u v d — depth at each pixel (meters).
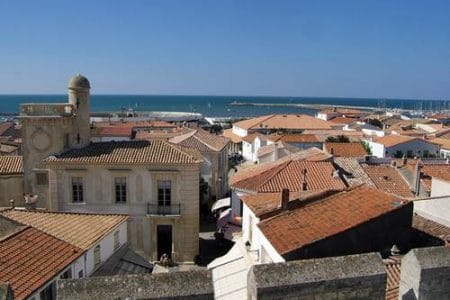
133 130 87.38
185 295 8.20
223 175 61.44
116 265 28.92
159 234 40.75
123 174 39.44
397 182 40.62
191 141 58.00
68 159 39.56
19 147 64.69
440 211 26.20
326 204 21.28
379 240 18.33
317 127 106.50
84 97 44.12
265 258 20.22
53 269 20.42
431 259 9.70
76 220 28.36
